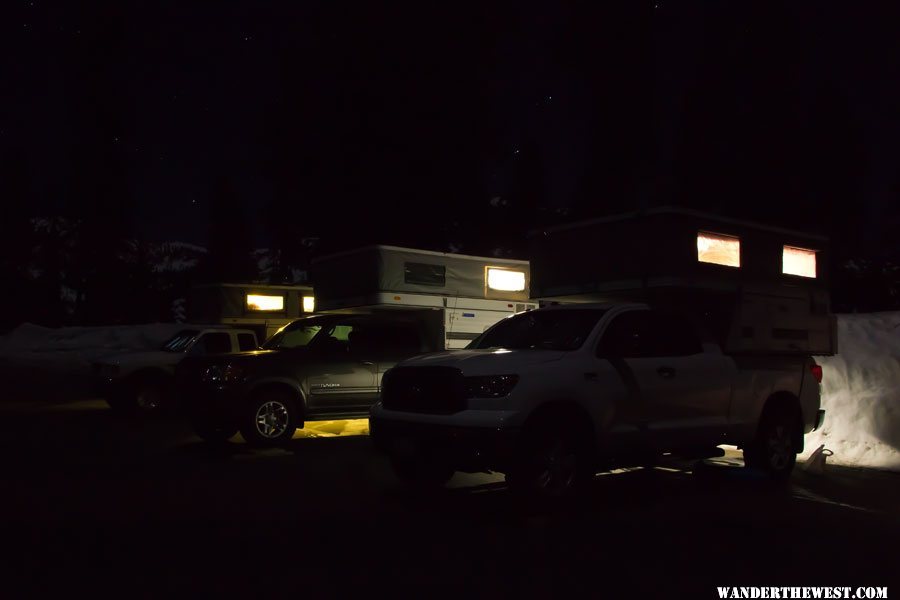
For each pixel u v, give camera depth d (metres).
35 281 50.34
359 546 5.75
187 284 51.72
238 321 19.89
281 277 33.09
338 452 10.29
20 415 15.30
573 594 4.76
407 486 7.91
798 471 9.18
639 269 8.61
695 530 6.29
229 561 5.35
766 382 8.62
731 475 8.03
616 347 7.59
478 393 6.72
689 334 8.25
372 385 11.52
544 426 6.80
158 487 7.86
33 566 5.21
